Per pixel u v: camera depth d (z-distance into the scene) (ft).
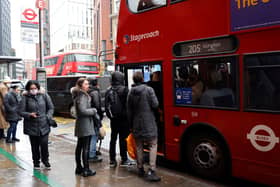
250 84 14.70
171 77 18.74
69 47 268.82
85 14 285.23
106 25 151.23
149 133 16.74
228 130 15.66
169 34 18.83
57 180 17.19
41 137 19.24
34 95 18.95
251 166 14.69
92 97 20.70
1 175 18.16
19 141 28.94
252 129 14.62
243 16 14.89
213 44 16.39
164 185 16.30
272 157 13.89
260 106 14.32
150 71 21.95
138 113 16.99
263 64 14.19
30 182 16.84
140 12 20.95
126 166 19.94
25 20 38.37
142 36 20.77
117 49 22.97
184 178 17.57
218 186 16.28
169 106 18.92
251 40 14.64
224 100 15.87
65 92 50.34
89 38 280.31
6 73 54.03
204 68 16.87
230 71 15.57
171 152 18.92
